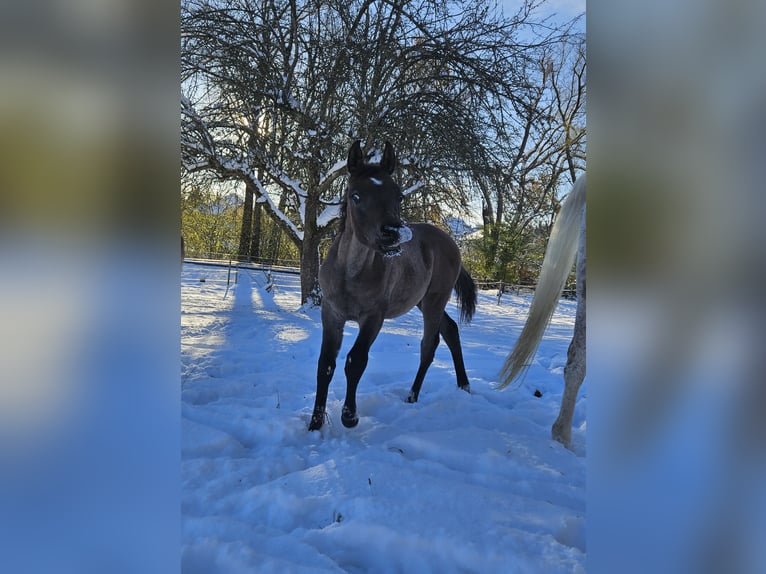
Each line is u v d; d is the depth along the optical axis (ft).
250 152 30.42
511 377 10.68
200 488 7.68
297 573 5.51
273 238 72.54
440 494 7.21
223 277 52.13
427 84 30.14
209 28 27.25
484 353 20.53
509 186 31.40
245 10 28.55
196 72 27.76
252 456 9.30
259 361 17.35
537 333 10.44
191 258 67.92
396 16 29.78
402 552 6.12
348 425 10.60
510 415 11.53
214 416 10.93
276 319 28.32
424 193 32.94
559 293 10.27
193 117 27.55
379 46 28.09
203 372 15.03
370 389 14.15
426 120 28.45
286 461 8.75
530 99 30.27
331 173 30.14
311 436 10.19
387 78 29.50
